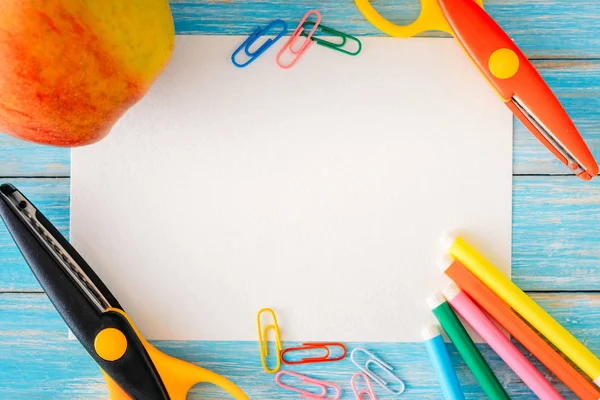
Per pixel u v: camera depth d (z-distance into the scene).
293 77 0.65
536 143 0.65
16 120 0.51
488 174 0.65
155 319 0.65
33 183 0.65
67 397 0.65
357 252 0.65
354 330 0.65
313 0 0.65
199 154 0.65
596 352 0.65
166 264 0.65
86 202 0.65
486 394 0.63
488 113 0.65
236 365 0.65
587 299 0.66
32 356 0.65
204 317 0.65
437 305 0.63
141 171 0.65
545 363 0.62
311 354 0.65
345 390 0.65
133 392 0.60
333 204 0.65
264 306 0.65
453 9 0.59
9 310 0.65
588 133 0.66
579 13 0.65
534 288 0.66
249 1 0.65
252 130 0.65
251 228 0.65
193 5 0.65
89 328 0.59
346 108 0.65
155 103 0.65
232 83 0.65
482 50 0.59
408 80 0.65
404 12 0.65
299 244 0.65
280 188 0.65
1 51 0.46
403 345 0.65
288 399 0.65
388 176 0.65
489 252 0.65
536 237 0.66
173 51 0.63
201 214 0.65
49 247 0.59
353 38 0.64
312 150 0.65
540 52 0.65
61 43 0.48
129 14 0.51
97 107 0.52
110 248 0.65
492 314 0.62
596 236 0.66
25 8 0.46
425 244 0.65
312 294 0.65
